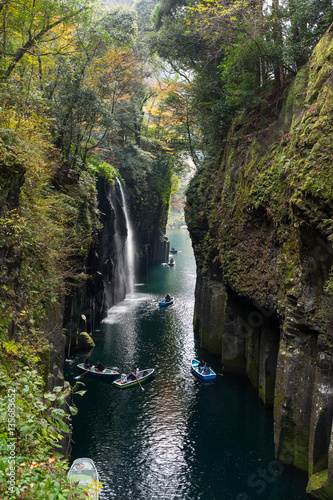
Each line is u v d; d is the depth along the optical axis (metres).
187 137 40.56
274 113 20.98
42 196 16.61
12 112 12.85
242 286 20.42
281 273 16.14
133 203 49.91
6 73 16.03
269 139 19.73
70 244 21.19
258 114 22.25
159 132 57.59
